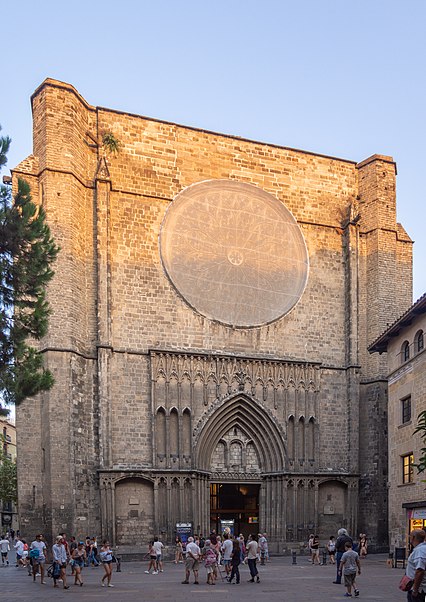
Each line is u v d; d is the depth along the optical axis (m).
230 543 30.08
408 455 38.38
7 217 22.52
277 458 45.78
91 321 42.59
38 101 43.41
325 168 51.75
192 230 46.22
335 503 47.03
